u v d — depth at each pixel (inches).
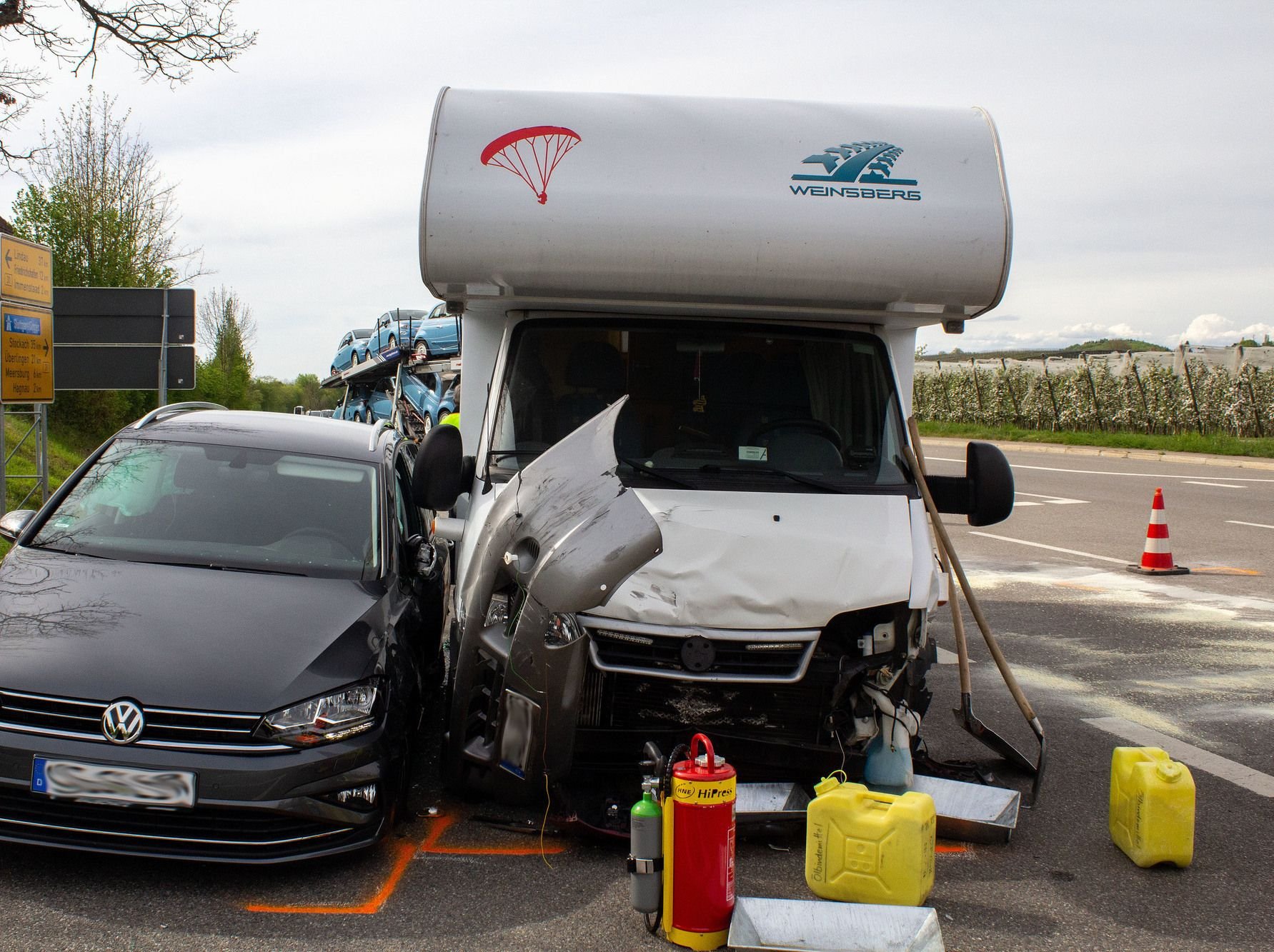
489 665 185.0
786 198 185.6
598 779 186.5
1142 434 1278.3
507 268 185.8
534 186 184.4
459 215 183.2
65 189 1056.2
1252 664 329.7
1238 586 458.0
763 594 176.9
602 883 170.1
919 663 195.6
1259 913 167.5
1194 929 161.6
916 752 210.2
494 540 176.9
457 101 190.5
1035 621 392.2
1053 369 1444.4
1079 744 252.5
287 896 161.9
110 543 208.4
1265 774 233.1
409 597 215.0
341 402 1066.7
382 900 162.1
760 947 145.6
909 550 184.9
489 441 203.6
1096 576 482.9
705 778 148.9
